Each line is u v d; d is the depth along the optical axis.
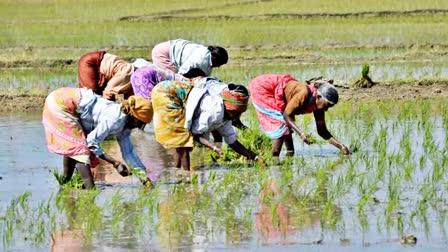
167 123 26.53
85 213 21.95
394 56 55.56
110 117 23.73
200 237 19.73
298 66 52.34
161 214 21.70
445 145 28.98
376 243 19.06
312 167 26.86
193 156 29.53
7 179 25.92
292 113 27.83
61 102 23.81
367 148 29.53
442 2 78.19
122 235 19.98
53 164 28.12
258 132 30.86
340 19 73.00
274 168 26.94
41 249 19.08
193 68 31.55
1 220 21.41
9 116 38.53
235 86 26.39
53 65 54.81
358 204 22.16
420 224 20.39
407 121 34.59
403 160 27.16
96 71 32.94
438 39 60.94
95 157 24.52
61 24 73.75
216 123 26.45
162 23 73.38
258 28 68.44
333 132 32.53
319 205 22.28
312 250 18.67
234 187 24.41
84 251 18.88
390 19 72.50
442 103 39.47
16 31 69.56
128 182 25.52
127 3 85.12
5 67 54.75
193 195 23.61
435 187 23.69
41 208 22.08
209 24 72.19
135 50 59.75
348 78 45.84
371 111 37.62
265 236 19.70
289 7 78.38
